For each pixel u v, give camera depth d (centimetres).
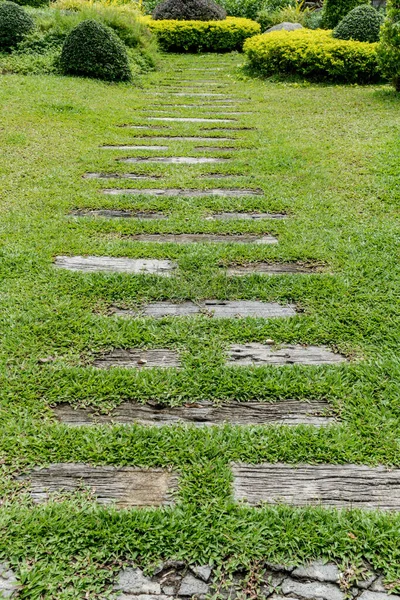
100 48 855
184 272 307
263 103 792
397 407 208
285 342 250
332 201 405
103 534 158
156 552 154
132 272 306
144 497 173
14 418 200
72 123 611
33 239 337
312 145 550
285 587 147
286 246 338
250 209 398
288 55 970
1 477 177
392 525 162
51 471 181
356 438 194
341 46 942
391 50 782
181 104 782
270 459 187
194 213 392
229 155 534
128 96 807
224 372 227
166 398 213
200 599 143
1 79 771
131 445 191
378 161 484
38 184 429
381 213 382
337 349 245
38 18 1033
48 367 227
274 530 161
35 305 269
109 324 257
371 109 716
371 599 144
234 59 1262
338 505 171
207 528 161
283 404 213
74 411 207
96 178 460
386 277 298
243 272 311
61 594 143
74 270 306
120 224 367
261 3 1595
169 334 252
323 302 277
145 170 484
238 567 151
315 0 1728
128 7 1339
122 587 146
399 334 250
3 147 505
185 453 188
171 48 1403
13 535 158
